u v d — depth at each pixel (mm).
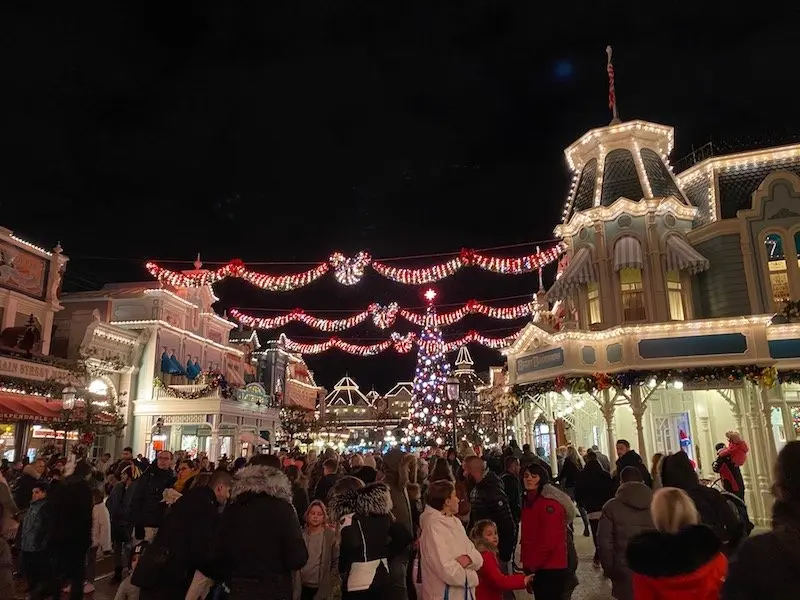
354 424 73188
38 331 25750
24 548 8766
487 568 5836
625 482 7082
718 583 3781
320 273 26109
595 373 17469
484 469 9273
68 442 28266
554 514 6730
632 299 19672
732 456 12289
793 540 2621
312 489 13953
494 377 37688
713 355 16781
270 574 4980
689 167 22359
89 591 10727
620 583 6008
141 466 19875
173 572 5496
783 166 20406
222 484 6711
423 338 37344
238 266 26234
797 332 16969
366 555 5902
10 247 25891
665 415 20938
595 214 20219
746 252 19312
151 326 35094
